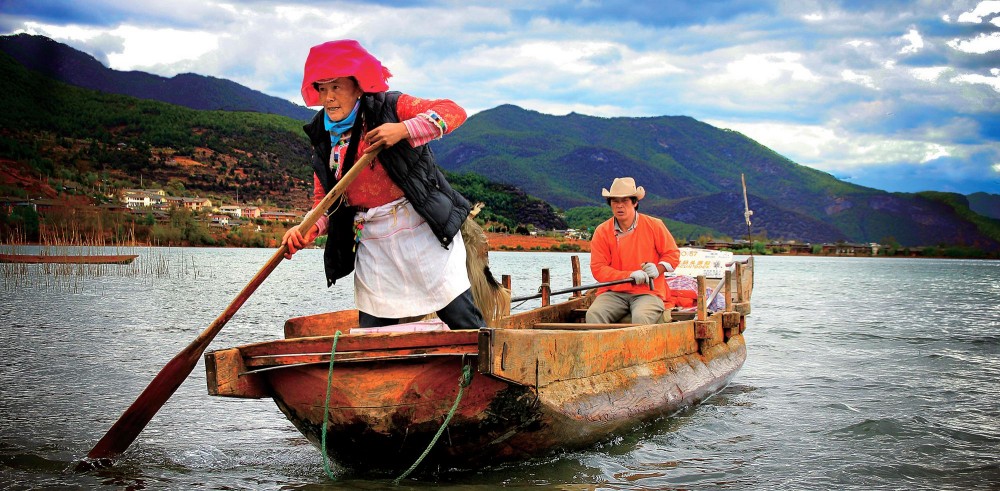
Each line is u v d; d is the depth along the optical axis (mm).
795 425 6645
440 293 4668
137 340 11336
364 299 4793
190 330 12758
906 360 10766
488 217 123062
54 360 9328
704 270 10930
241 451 5648
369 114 4453
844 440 6168
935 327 15602
